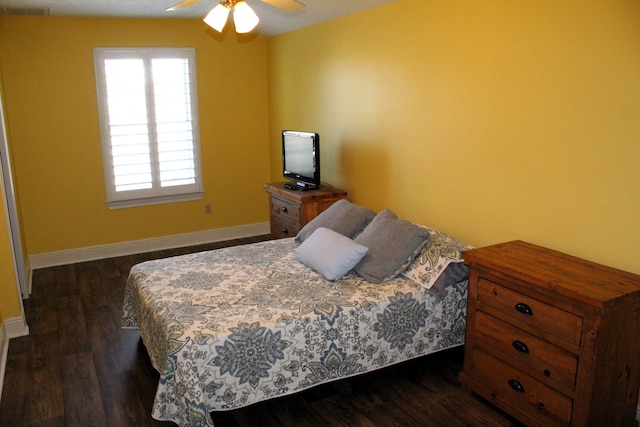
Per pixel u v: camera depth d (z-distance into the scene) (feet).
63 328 12.00
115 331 11.84
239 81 18.35
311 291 9.34
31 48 15.15
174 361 7.57
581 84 8.21
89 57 15.85
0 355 10.18
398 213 13.03
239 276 10.20
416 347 9.46
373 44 13.07
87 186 16.58
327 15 13.98
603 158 8.04
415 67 11.75
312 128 16.40
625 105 7.63
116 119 16.49
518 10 9.10
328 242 10.42
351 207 11.98
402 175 12.69
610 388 7.14
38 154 15.76
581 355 6.91
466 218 10.92
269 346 8.07
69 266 16.39
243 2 8.23
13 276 11.36
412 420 8.43
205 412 7.48
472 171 10.59
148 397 9.21
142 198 17.39
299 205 14.25
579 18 8.10
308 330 8.33
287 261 11.06
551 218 9.04
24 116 15.38
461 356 10.49
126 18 16.06
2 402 9.04
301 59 16.47
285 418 8.52
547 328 7.36
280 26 16.20
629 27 7.43
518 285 7.75
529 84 9.09
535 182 9.25
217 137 18.34
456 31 10.48
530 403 7.79
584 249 8.52
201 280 10.03
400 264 9.87
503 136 9.76
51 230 16.37
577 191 8.52
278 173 19.04
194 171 18.11
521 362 7.86
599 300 6.53
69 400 9.11
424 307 9.41
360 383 9.50
